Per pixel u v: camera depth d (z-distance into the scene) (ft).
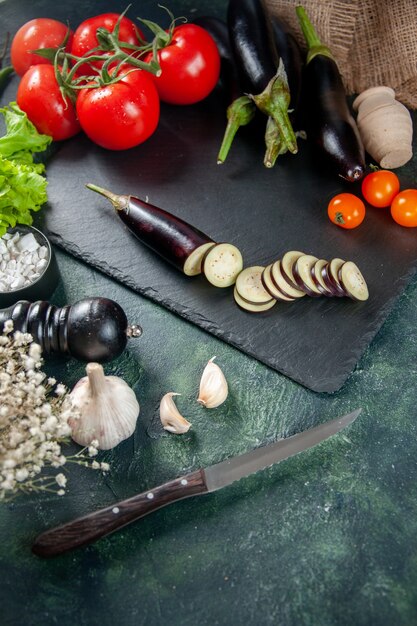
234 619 1.70
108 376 1.95
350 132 2.27
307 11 2.50
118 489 1.87
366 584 1.73
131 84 2.27
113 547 1.78
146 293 2.15
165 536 1.80
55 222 2.29
